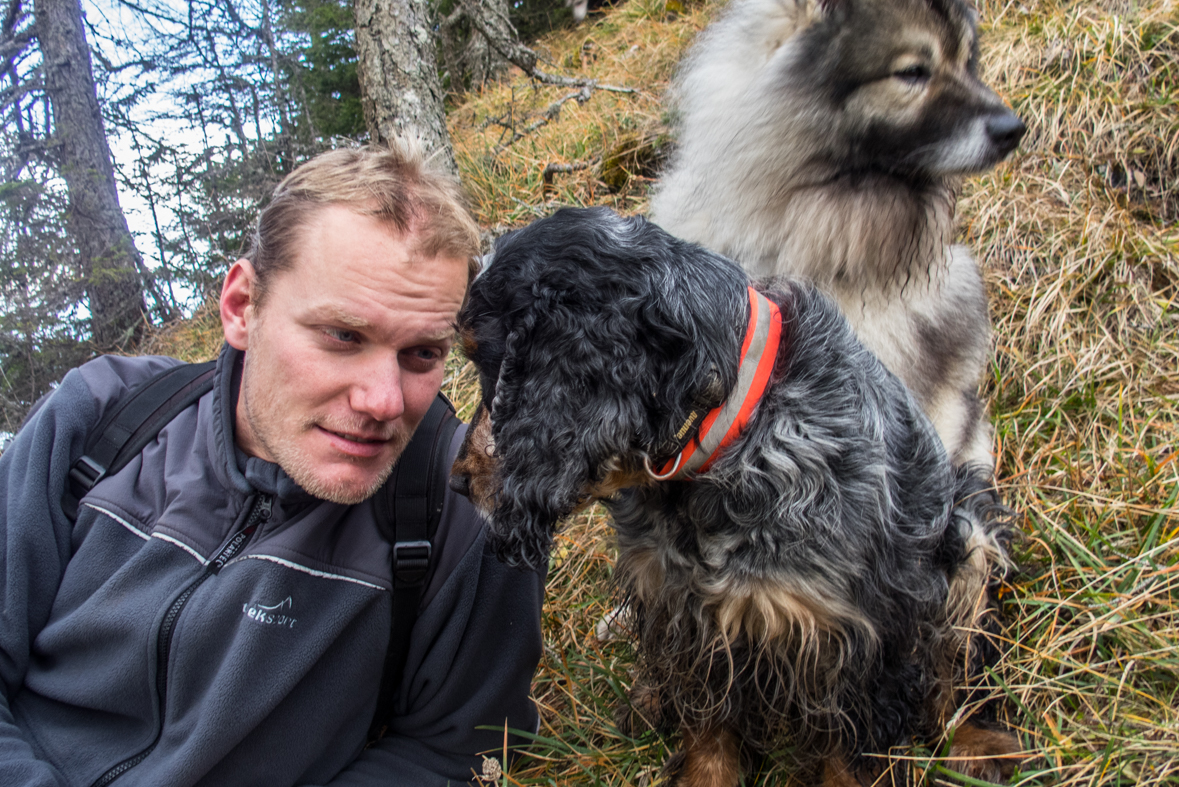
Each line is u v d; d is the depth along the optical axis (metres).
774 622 0.56
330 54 3.77
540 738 0.70
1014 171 1.25
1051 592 0.78
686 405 0.52
